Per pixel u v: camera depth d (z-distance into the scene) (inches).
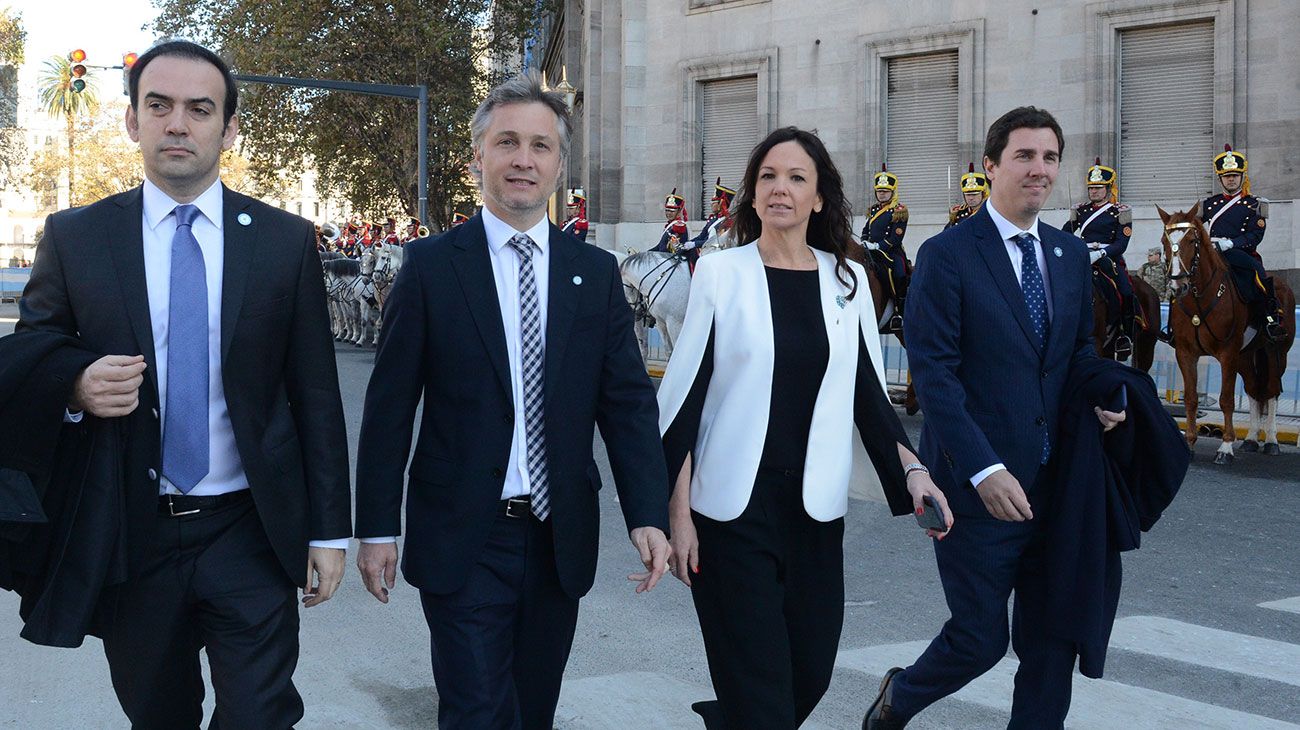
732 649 131.7
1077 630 138.8
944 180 892.6
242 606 113.3
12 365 105.0
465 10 1421.0
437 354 125.3
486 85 1473.9
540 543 125.7
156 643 113.7
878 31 911.0
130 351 110.7
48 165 2593.5
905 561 291.9
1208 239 441.4
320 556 118.6
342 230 1450.5
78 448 109.9
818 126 948.6
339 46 1348.4
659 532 125.5
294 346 117.6
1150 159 801.6
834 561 136.6
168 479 111.9
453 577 121.6
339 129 1413.6
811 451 133.3
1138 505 144.4
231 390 112.7
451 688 120.9
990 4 855.1
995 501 138.3
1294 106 741.9
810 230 141.4
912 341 148.2
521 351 126.3
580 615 238.5
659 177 1051.3
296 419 118.6
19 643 215.6
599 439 468.1
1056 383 146.1
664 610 242.5
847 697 192.7
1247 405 553.9
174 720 119.8
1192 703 191.3
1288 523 341.7
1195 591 268.7
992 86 856.9
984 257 147.5
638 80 1055.6
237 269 113.6
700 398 136.0
